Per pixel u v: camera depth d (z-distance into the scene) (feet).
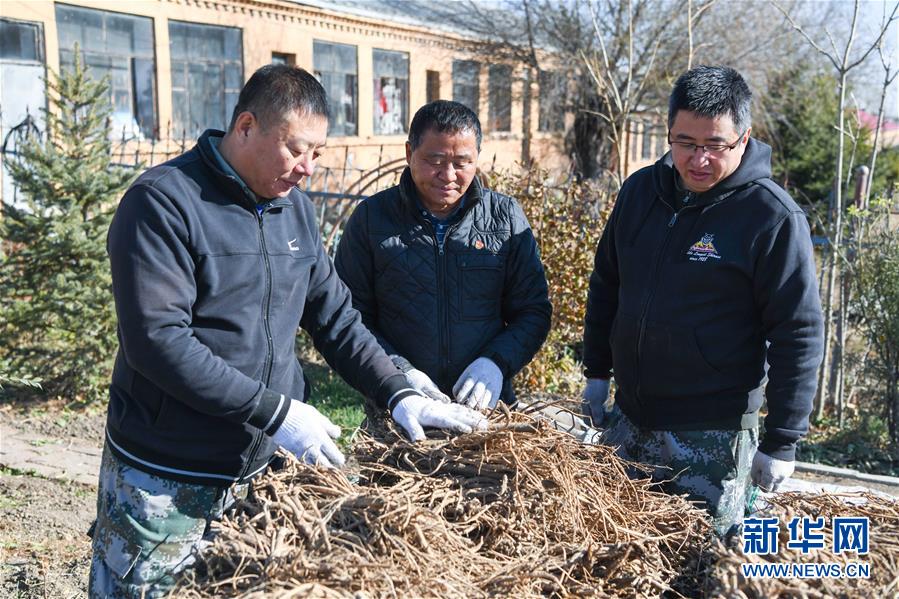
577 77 52.19
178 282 6.66
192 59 51.70
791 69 53.52
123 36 46.93
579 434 9.82
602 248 9.58
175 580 6.38
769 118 52.65
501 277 9.28
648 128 53.52
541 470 6.75
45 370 20.17
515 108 66.03
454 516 6.59
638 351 8.73
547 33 54.24
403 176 9.08
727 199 8.16
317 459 6.93
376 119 69.00
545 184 20.53
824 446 19.42
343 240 9.52
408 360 9.18
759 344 8.45
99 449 17.48
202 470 7.18
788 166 54.13
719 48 49.70
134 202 6.64
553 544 6.33
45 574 11.82
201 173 6.95
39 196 19.98
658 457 8.83
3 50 39.34
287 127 6.68
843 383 20.62
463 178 8.57
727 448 8.48
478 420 7.36
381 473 7.24
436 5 76.33
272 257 7.29
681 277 8.36
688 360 8.42
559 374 20.17
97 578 7.34
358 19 64.49
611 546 6.26
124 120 47.26
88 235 19.98
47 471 15.94
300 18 59.26
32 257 19.89
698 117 7.67
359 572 5.62
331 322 8.20
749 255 8.04
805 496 7.03
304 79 6.79
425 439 7.27
